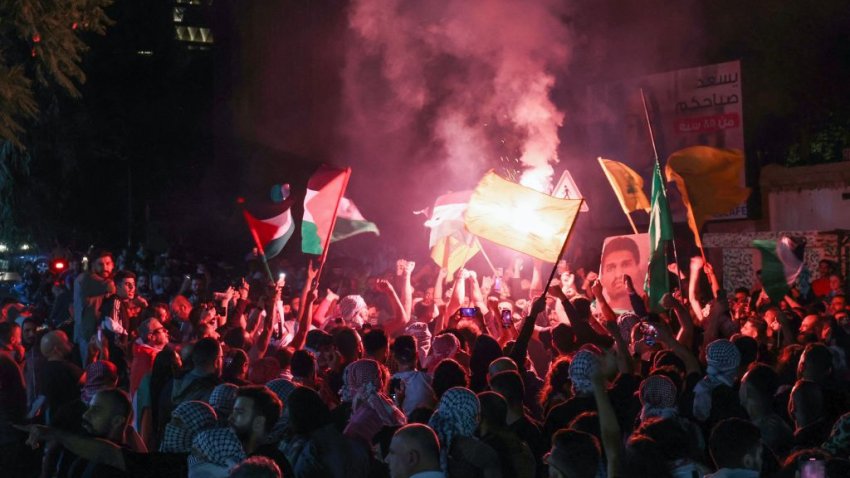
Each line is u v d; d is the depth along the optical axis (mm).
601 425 4266
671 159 9602
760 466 4477
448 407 5000
